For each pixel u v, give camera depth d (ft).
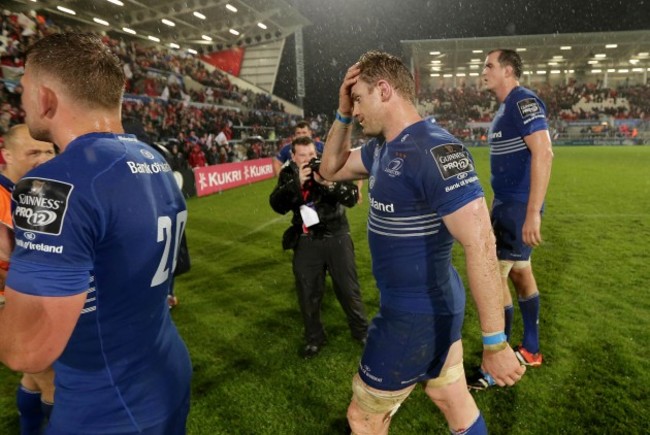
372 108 4.78
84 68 3.31
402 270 4.81
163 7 64.39
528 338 9.36
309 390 8.74
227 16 74.28
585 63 114.42
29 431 6.96
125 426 3.57
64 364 3.48
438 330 4.91
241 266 17.02
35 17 48.39
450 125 102.78
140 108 46.80
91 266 3.08
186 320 12.19
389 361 4.98
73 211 2.94
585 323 11.36
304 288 9.92
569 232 20.92
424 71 120.78
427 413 7.89
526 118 8.20
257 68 93.35
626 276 14.84
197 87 69.41
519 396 8.34
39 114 3.39
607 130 94.58
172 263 3.96
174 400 3.96
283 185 9.96
